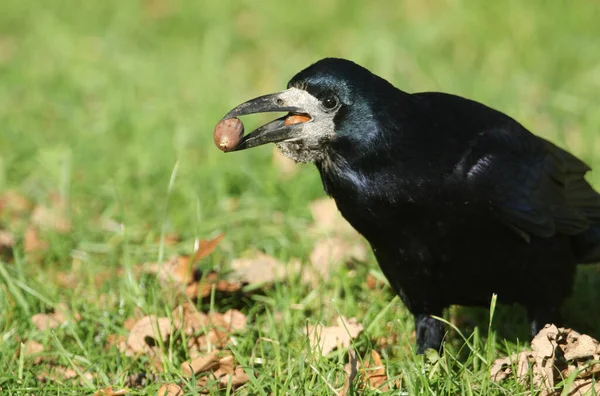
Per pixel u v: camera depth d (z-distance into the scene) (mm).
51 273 10805
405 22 18656
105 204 12539
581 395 7992
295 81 8602
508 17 18016
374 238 8773
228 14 19297
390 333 9625
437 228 8523
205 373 8516
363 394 8039
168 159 13266
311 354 8336
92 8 19812
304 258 10742
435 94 8984
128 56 17391
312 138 8500
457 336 9656
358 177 8469
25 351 8984
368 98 8375
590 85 15867
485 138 8805
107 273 10719
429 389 7895
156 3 20016
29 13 19953
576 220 9359
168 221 11922
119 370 8711
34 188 12961
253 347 9094
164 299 9781
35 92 16031
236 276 10469
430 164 8414
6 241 11430
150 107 14953
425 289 8922
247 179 12875
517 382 7992
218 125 8617
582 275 10680
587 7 18234
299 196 12359
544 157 9344
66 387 8297
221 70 17094
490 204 8617
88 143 13953
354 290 10328
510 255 8812
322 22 18766
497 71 16672
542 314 9117
